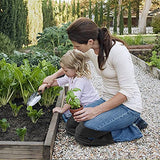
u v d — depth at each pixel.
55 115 2.36
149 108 3.13
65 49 5.74
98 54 2.03
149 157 1.92
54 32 5.84
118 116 2.05
